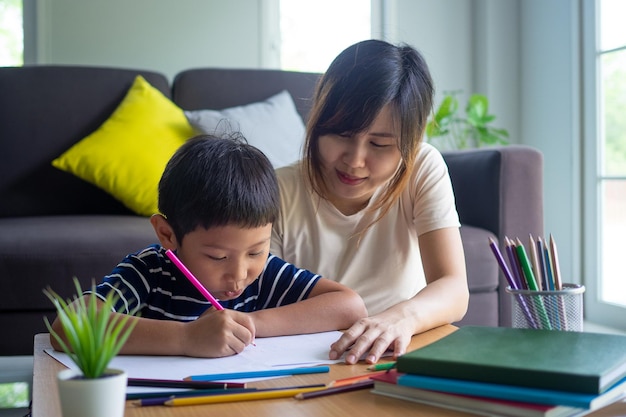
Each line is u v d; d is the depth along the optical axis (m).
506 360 0.69
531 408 0.64
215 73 2.70
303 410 0.69
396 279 1.42
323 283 1.17
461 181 2.37
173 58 3.21
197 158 1.02
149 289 1.12
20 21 3.09
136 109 2.48
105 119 2.56
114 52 3.14
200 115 2.49
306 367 0.86
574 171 3.04
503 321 2.20
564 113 3.12
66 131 2.52
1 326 1.79
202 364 0.87
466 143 3.49
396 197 1.35
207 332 0.91
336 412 0.68
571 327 1.08
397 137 1.19
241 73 2.71
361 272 1.42
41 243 1.82
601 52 2.92
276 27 3.35
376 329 0.93
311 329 1.06
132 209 2.39
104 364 0.58
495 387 0.66
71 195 2.47
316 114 1.24
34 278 1.79
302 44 3.43
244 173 1.00
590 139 2.98
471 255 2.14
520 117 3.45
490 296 2.18
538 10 3.28
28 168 2.47
